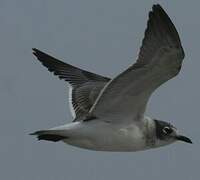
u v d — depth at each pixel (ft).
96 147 52.19
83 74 59.21
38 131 50.80
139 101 51.26
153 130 53.57
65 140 51.49
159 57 47.80
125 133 52.26
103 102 51.11
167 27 47.14
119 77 49.21
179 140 55.16
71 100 57.26
